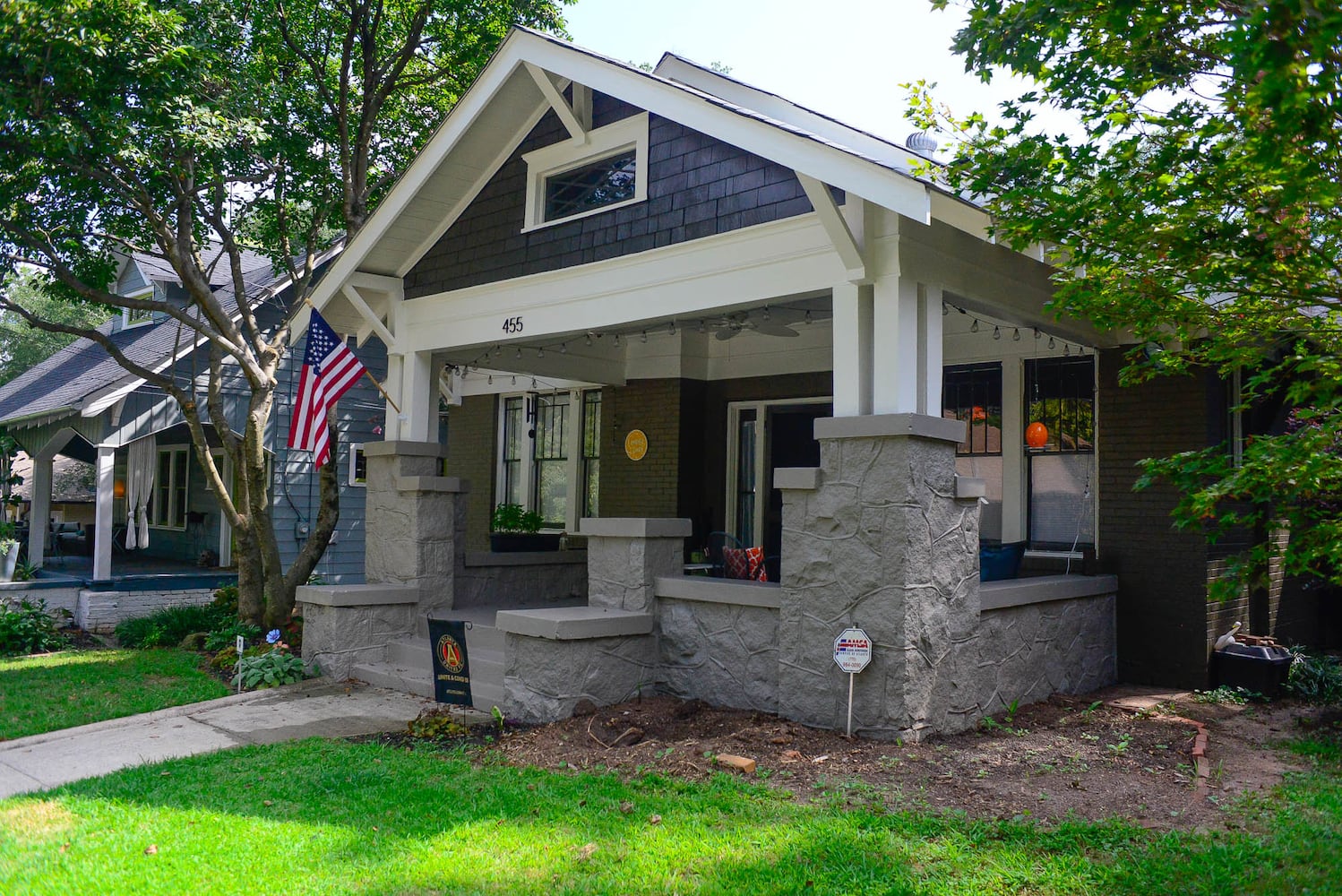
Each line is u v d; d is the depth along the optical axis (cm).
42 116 870
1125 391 898
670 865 448
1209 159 507
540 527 1359
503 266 934
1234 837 470
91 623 1350
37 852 470
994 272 754
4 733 744
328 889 425
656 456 1237
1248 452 500
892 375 657
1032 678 771
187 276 1022
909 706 636
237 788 575
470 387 1517
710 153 771
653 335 1227
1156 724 707
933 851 455
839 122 792
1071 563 931
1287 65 337
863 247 659
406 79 1352
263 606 1113
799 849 461
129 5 856
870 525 652
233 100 1011
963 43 557
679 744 645
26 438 1578
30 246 1064
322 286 1006
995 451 1000
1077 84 540
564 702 720
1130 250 546
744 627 734
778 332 965
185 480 1892
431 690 850
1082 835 470
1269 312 575
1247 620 920
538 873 441
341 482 1644
